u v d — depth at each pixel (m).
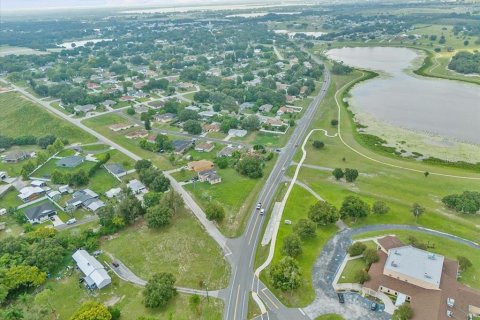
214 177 186.12
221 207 153.50
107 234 150.00
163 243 143.00
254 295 117.44
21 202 177.50
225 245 141.25
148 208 156.12
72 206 167.00
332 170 198.25
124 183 189.62
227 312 111.38
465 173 192.50
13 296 118.94
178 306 113.88
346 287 119.00
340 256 133.12
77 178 188.88
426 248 133.75
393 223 151.12
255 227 151.75
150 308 112.94
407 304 106.19
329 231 147.12
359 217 153.88
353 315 108.69
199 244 141.88
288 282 114.44
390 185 181.00
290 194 174.88
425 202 165.38
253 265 130.62
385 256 127.25
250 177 191.38
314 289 118.69
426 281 111.00
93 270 125.62
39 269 125.88
